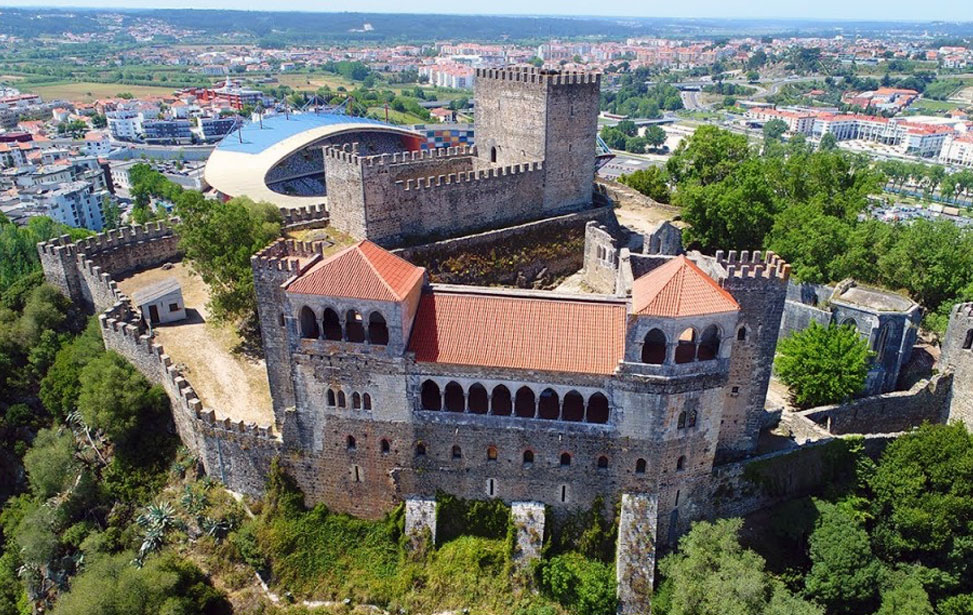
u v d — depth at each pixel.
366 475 74.88
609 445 69.44
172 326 101.12
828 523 72.56
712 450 71.62
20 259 147.50
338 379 71.00
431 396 74.06
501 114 124.38
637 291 68.69
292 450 75.44
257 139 195.38
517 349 67.94
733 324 65.62
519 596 69.94
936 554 75.31
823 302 105.31
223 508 77.81
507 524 72.88
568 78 116.19
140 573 69.56
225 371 91.12
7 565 86.88
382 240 109.06
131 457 85.50
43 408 101.69
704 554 67.62
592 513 72.06
